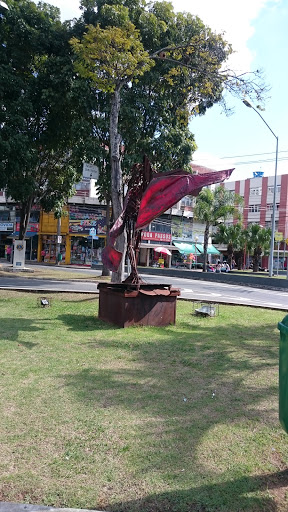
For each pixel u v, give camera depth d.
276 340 7.75
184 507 2.54
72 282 20.05
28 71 20.77
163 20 17.58
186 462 3.07
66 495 2.62
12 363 5.43
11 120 18.17
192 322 9.39
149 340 7.12
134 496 2.63
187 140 18.70
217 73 12.40
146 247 40.41
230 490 2.74
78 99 17.23
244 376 5.34
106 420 3.76
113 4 17.23
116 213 11.33
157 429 3.61
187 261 43.62
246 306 13.79
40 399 4.21
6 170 18.34
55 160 23.75
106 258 8.64
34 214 43.75
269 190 49.06
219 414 4.03
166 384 4.88
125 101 17.03
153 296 8.49
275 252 46.66
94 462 3.02
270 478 2.91
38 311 9.69
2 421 3.66
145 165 8.61
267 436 3.57
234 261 47.91
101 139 19.17
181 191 7.75
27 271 25.47
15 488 2.68
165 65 16.61
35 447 3.22
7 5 18.66
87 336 7.23
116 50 10.80
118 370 5.34
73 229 41.53
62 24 18.98
